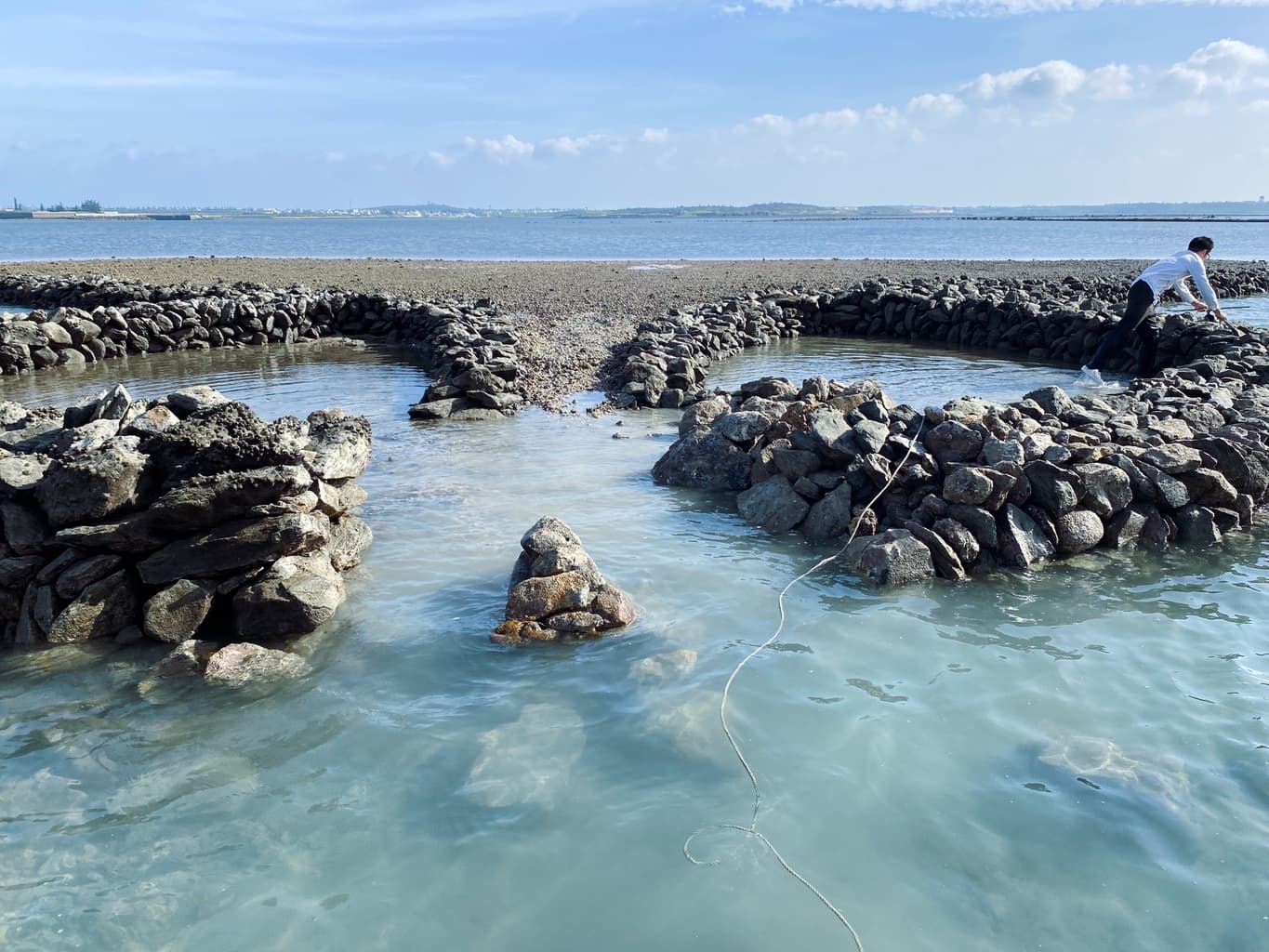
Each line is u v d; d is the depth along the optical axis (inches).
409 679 248.1
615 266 1740.9
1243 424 412.5
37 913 166.9
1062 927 161.9
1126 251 2469.2
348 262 1781.5
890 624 278.7
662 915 164.9
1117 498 342.3
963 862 177.6
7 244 3097.9
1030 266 1612.9
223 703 237.5
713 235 4311.0
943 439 365.7
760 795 197.6
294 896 170.4
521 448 481.1
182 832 188.5
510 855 180.2
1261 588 304.7
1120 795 196.7
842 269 1585.9
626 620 275.6
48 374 728.3
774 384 510.6
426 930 162.1
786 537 351.9
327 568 293.1
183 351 848.9
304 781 204.7
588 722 225.8
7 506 287.6
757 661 255.0
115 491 281.9
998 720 225.9
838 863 177.5
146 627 271.9
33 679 251.8
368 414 571.8
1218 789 198.2
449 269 1632.6
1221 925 162.1
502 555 330.3
